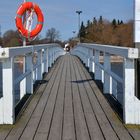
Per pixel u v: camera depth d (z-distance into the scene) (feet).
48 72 47.24
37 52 34.55
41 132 18.52
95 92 30.48
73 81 37.70
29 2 38.60
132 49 18.45
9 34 147.23
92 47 41.04
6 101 19.79
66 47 176.65
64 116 21.91
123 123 20.17
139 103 19.69
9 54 18.86
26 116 21.85
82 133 18.37
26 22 38.32
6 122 19.90
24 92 29.22
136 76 21.03
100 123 20.27
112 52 23.48
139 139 17.31
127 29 203.92
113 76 24.21
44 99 27.22
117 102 25.85
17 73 43.14
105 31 254.88
